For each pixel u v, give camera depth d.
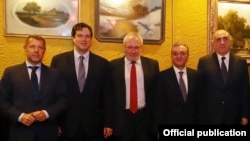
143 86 2.95
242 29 3.71
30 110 2.51
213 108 3.04
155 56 3.49
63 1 3.18
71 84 2.79
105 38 3.32
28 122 2.45
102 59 2.93
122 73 2.93
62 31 3.19
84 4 3.26
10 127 2.58
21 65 2.62
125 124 2.87
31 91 2.54
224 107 3.02
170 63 3.54
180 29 3.57
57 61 2.85
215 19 3.62
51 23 3.16
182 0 3.58
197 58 3.63
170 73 3.02
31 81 2.56
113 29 3.34
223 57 3.10
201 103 3.08
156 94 3.01
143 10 3.42
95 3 3.27
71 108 2.77
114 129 2.88
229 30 3.67
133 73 2.94
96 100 2.84
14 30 3.06
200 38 3.64
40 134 2.54
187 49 3.04
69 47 3.23
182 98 2.97
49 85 2.60
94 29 3.30
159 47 3.50
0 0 3.02
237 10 3.68
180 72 3.03
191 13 3.61
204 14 3.65
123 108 2.88
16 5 3.06
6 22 3.03
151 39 3.46
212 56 3.16
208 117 3.06
